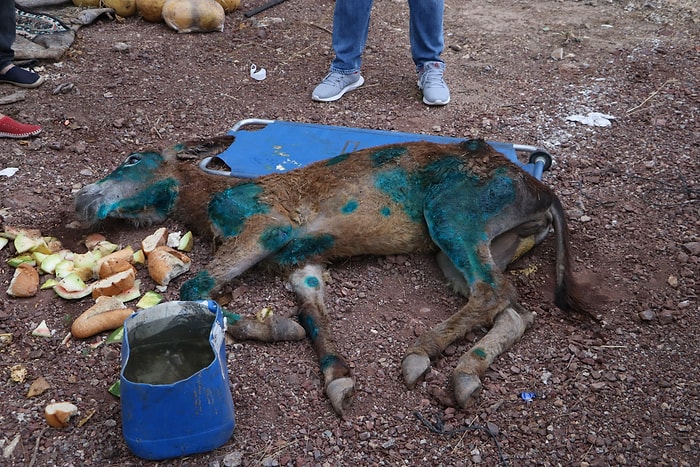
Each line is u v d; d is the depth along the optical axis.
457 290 3.58
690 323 3.44
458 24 7.32
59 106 5.45
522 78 6.07
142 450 2.64
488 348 3.15
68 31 6.45
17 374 3.11
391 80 6.04
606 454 2.78
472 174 3.56
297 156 4.47
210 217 3.73
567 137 5.10
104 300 3.41
